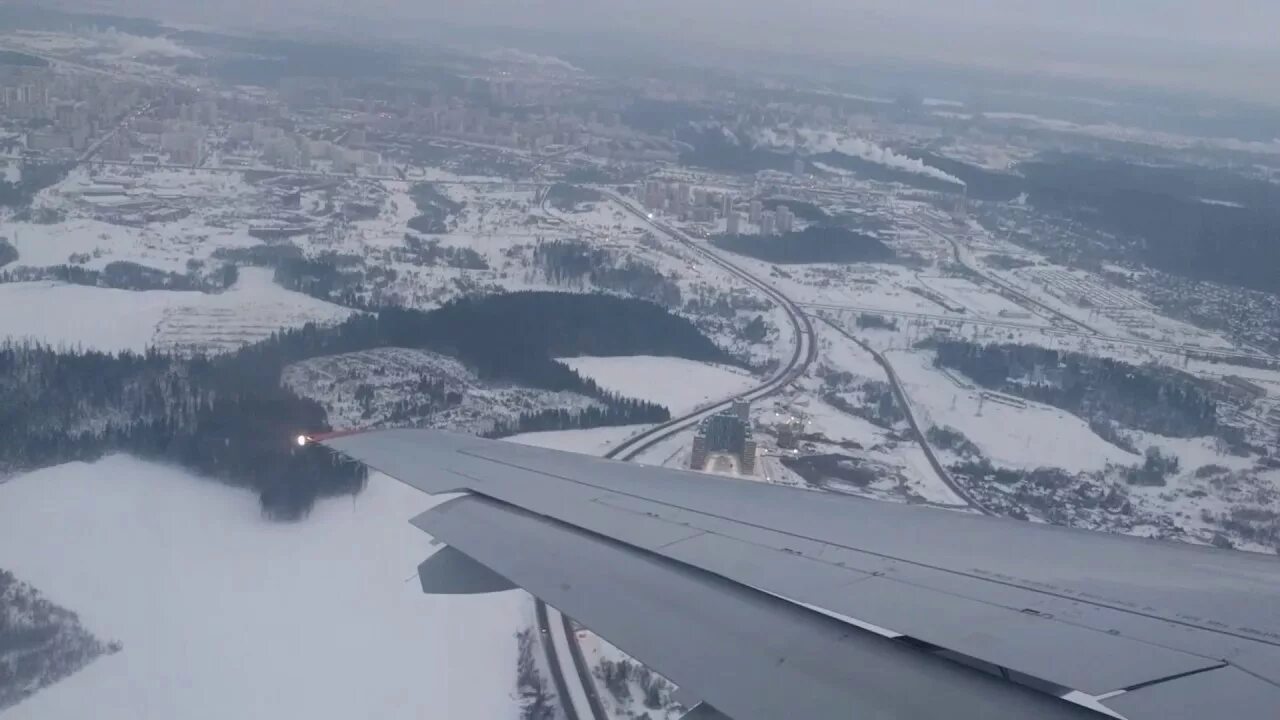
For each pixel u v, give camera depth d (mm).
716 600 3650
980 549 4262
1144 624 3254
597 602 3686
